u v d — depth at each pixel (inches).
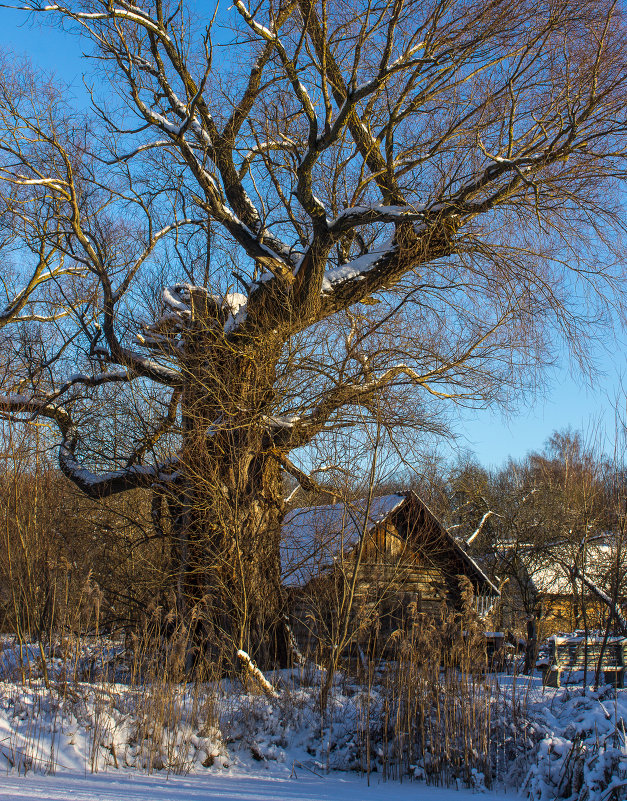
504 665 501.4
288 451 500.7
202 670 401.4
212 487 454.9
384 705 339.6
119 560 513.7
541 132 475.8
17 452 435.5
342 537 430.0
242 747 335.0
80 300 643.5
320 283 488.7
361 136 530.6
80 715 313.3
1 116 563.8
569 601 858.1
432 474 520.7
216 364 491.8
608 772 229.5
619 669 537.3
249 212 552.7
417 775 308.7
